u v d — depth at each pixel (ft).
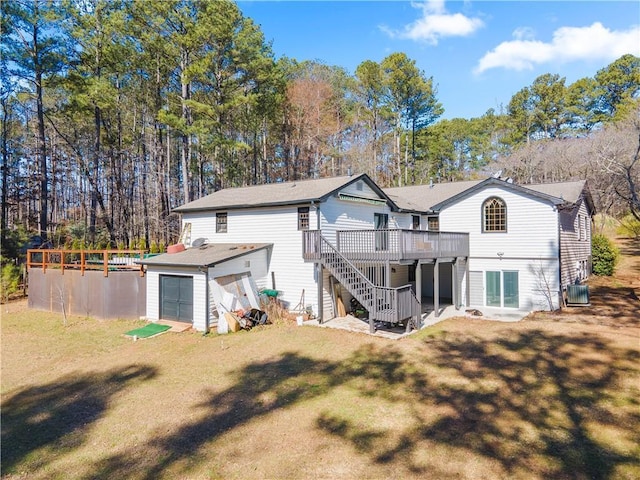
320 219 53.83
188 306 50.42
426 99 138.00
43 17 77.61
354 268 47.44
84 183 137.28
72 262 65.98
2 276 68.69
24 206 136.36
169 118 80.74
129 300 55.36
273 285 57.98
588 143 112.88
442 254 55.67
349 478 18.15
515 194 60.29
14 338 46.11
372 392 28.37
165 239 107.76
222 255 52.21
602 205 109.29
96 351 41.01
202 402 27.50
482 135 169.78
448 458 19.51
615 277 77.56
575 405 24.99
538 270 58.44
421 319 51.93
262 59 93.35
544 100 147.13
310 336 44.42
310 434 22.47
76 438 22.94
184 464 19.75
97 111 93.20
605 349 35.70
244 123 104.73
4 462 20.48
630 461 18.83
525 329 45.34
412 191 88.17
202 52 92.17
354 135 142.20
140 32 87.10
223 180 111.96
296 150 131.03
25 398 29.22
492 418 23.70
